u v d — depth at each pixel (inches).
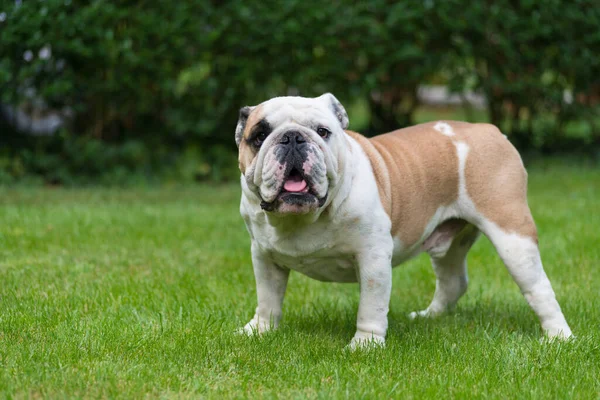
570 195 510.6
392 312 276.5
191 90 555.5
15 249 343.9
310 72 551.8
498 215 235.8
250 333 233.5
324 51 557.3
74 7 508.1
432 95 1127.0
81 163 545.3
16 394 177.0
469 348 221.1
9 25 494.6
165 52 527.8
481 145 240.2
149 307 260.7
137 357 205.3
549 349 216.4
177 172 560.1
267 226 216.4
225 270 323.6
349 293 303.7
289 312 269.1
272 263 234.8
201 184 560.4
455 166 239.0
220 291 289.3
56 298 264.8
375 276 217.3
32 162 537.3
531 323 261.4
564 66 603.5
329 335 239.8
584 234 379.2
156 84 535.8
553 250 354.3
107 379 187.0
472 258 351.6
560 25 584.4
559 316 236.7
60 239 364.8
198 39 533.6
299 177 194.4
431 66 576.4
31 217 406.9
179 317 244.5
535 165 623.2
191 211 444.1
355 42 554.6
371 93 631.8
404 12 548.7
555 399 182.2
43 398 175.5
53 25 494.6
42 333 225.1
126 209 444.5
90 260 330.6
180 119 563.2
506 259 235.3
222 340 222.8
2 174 521.3
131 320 242.1
